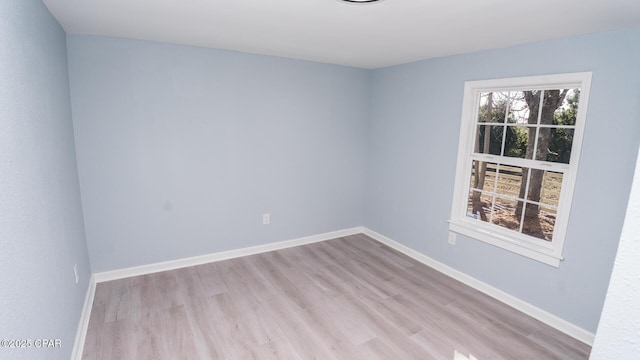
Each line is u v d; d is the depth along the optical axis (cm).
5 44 125
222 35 264
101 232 297
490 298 293
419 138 361
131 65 288
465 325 253
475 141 312
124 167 298
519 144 279
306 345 227
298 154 389
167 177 318
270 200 380
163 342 225
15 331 116
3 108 119
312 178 405
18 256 123
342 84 404
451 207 330
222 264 349
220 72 327
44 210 162
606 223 223
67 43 262
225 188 350
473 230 307
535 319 263
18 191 128
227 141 342
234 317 256
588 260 233
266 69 351
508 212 290
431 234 354
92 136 281
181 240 335
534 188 268
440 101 333
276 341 230
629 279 42
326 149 408
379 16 204
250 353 218
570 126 242
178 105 312
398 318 261
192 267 340
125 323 244
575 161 236
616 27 208
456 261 328
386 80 400
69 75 266
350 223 448
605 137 221
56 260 177
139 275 319
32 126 153
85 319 238
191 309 264
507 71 274
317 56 345
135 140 299
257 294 290
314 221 418
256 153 361
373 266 354
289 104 371
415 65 358
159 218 321
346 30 239
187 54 308
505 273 285
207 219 345
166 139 312
